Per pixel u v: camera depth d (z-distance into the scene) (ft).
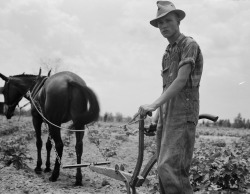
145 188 24.84
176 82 12.18
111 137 61.62
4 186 24.39
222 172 24.18
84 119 25.31
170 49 13.14
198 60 12.70
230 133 103.04
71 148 47.32
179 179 12.48
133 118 12.84
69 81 26.40
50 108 26.37
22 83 31.99
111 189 25.04
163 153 12.60
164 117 12.92
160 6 12.86
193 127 12.74
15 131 61.11
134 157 41.14
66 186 25.62
